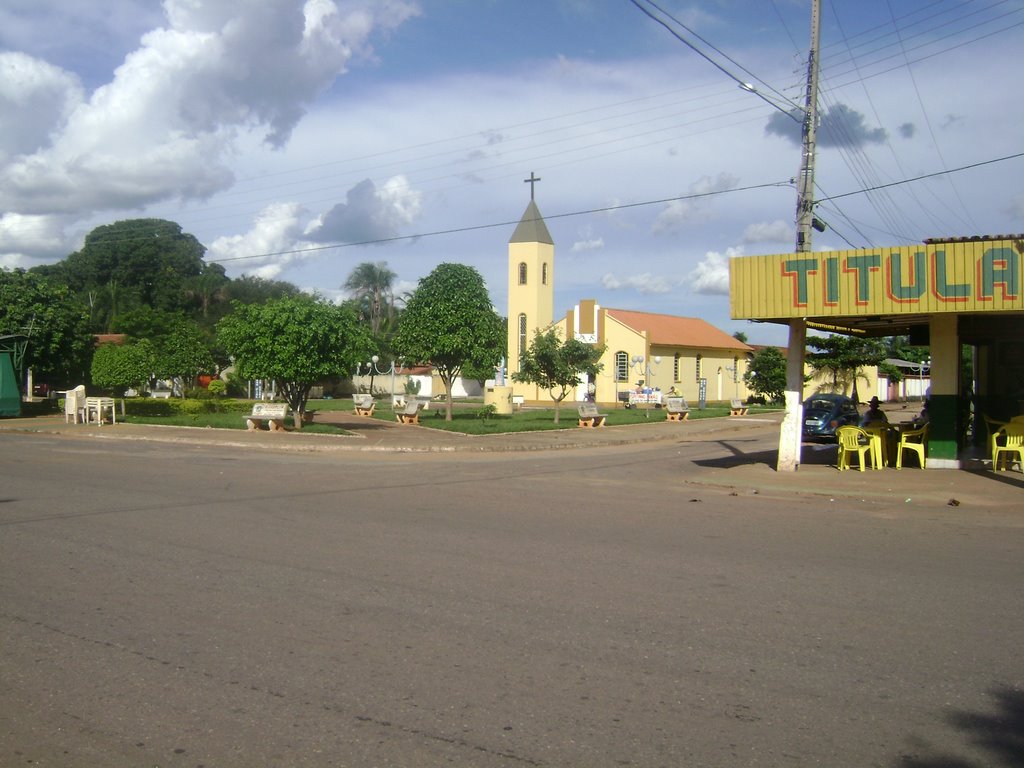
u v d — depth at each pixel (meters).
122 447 22.45
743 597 7.54
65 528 10.45
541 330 41.12
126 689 5.33
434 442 24.50
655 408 50.22
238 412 36.81
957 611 7.17
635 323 58.19
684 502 14.00
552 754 4.48
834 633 6.53
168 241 79.31
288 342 25.88
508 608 7.12
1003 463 17.95
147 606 7.12
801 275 17.28
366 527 10.85
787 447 18.62
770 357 58.44
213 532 10.33
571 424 33.31
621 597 7.49
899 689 5.41
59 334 38.56
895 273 16.41
